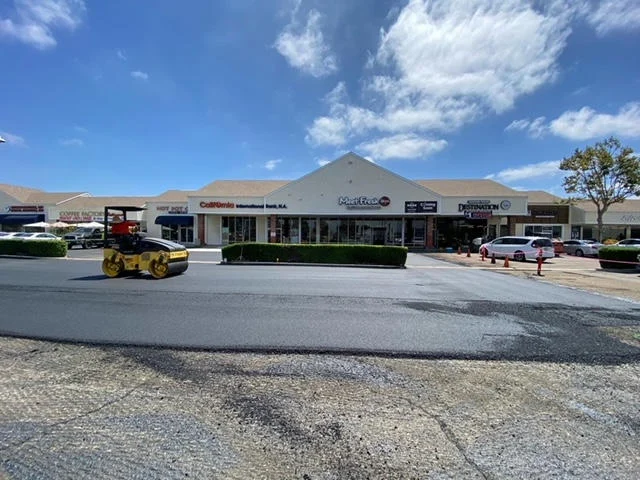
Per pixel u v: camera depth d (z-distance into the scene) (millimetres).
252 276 13734
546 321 7027
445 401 3732
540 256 16547
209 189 38156
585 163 34031
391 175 31562
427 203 31219
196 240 35406
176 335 5887
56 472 2551
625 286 12250
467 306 8367
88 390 3900
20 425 3180
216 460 2711
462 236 33938
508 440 3021
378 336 5938
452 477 2533
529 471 2605
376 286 11391
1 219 40125
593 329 6480
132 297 9094
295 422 3283
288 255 19688
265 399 3734
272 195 32344
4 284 11164
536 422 3324
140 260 12773
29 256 22828
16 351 5113
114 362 4727
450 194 35312
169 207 37625
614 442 3008
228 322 6727
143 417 3336
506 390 4008
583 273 16672
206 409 3508
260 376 4324
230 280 12414
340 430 3158
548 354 5152
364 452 2836
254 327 6406
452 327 6543
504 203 31625
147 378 4234
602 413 3510
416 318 7184
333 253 19438
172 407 3541
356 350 5250
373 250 19094
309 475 2547
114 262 12906
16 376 4258
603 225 39281
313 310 7781
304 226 33688
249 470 2596
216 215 34969
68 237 31531
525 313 7699
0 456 2730
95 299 8820
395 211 31500
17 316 7098
